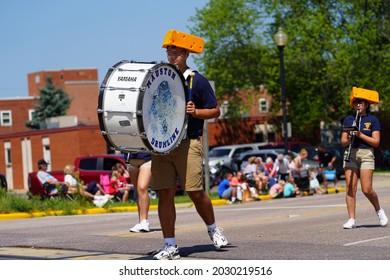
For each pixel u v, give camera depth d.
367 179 15.74
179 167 11.15
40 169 31.92
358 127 15.58
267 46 74.69
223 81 79.75
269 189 38.03
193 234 15.57
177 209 28.39
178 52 11.17
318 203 27.33
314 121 73.62
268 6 73.88
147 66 10.38
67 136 68.00
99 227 19.09
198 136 11.19
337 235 14.67
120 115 10.23
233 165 52.53
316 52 67.06
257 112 102.25
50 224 21.11
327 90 70.75
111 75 10.39
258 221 19.14
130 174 16.80
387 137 77.25
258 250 12.28
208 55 79.88
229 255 11.66
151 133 10.30
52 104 122.81
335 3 69.06
